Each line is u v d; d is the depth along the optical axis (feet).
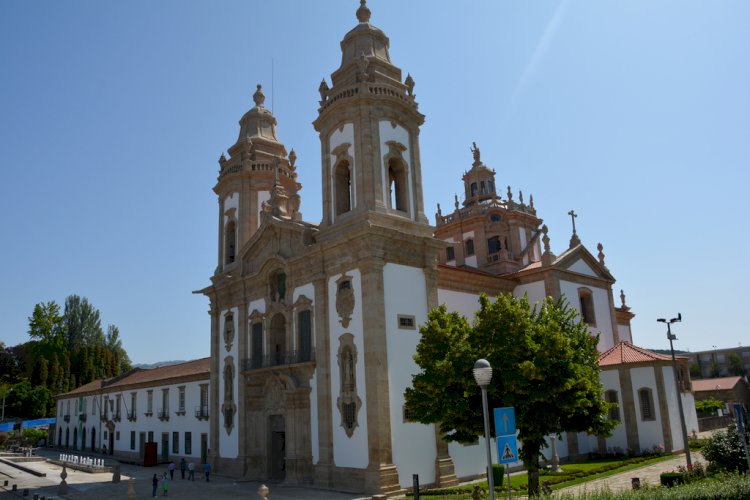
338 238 103.76
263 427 121.49
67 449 254.88
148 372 219.00
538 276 141.69
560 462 122.52
